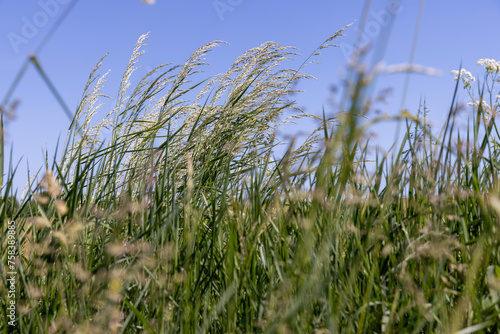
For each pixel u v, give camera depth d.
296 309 1.08
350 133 0.93
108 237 2.02
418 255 1.35
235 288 1.50
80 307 1.43
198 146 3.26
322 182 1.10
